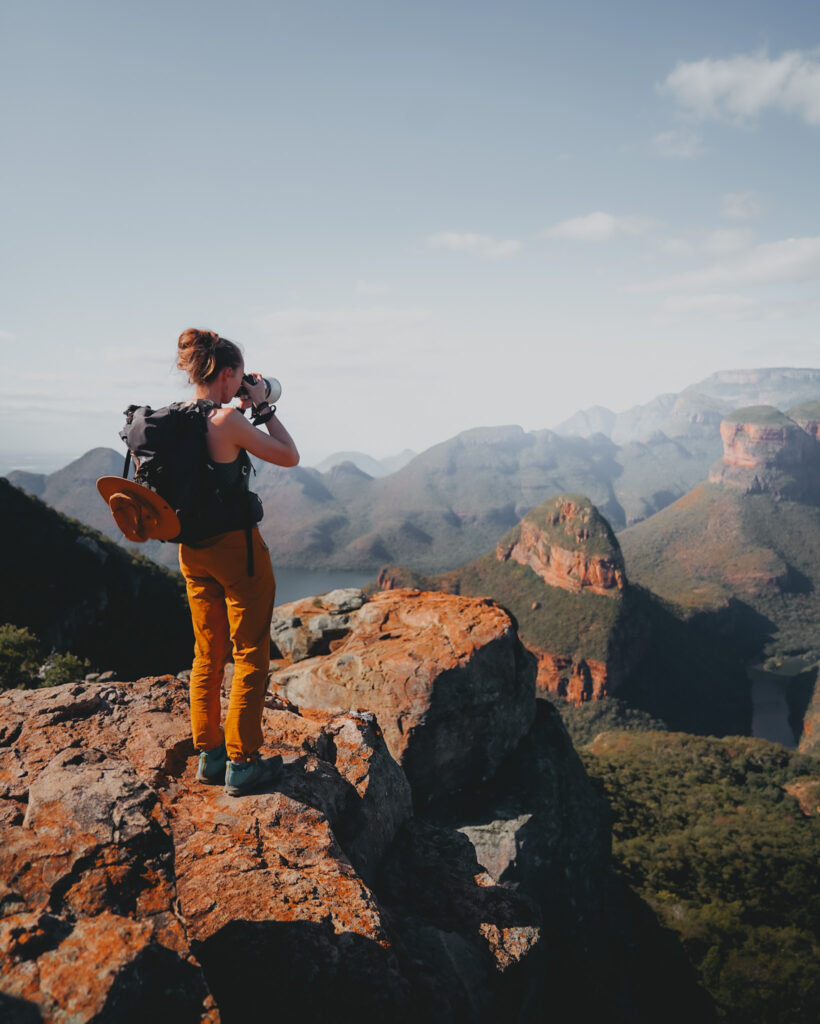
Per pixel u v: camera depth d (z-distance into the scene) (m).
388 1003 2.42
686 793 77.44
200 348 3.00
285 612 13.70
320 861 3.05
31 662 28.84
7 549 73.81
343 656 11.05
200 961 2.39
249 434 2.96
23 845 2.14
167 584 101.12
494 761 10.91
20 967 1.60
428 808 10.28
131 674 76.88
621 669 161.25
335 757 4.62
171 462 2.83
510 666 11.19
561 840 10.70
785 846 57.84
